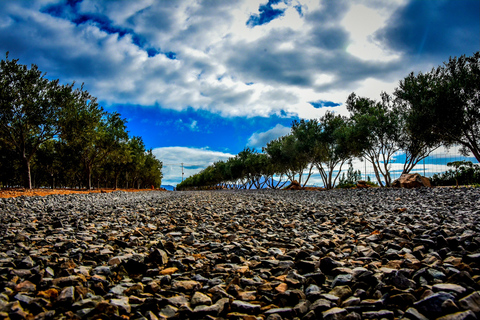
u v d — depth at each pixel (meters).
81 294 2.81
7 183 46.44
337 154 30.05
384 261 3.67
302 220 7.82
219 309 2.51
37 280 3.08
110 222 7.71
